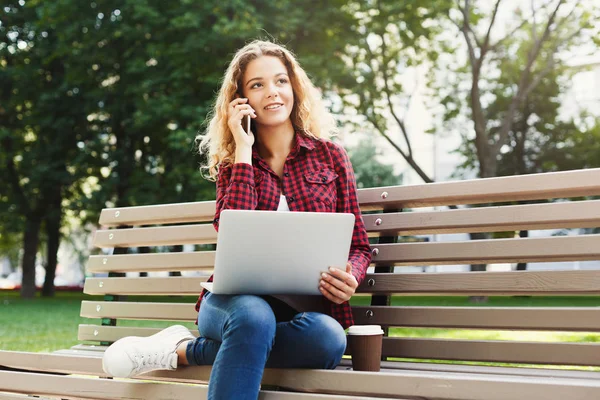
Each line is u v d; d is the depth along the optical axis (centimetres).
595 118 1712
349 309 242
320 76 1388
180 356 227
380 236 268
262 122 261
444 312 240
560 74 1655
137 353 220
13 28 1806
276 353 213
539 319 224
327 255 214
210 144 279
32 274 1914
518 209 235
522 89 1505
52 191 1889
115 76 1673
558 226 231
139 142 1717
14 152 1809
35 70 1759
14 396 247
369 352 210
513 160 1767
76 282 4456
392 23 1515
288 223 207
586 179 224
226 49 1416
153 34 1479
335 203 254
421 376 182
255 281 213
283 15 1360
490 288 235
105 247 326
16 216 1906
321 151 261
